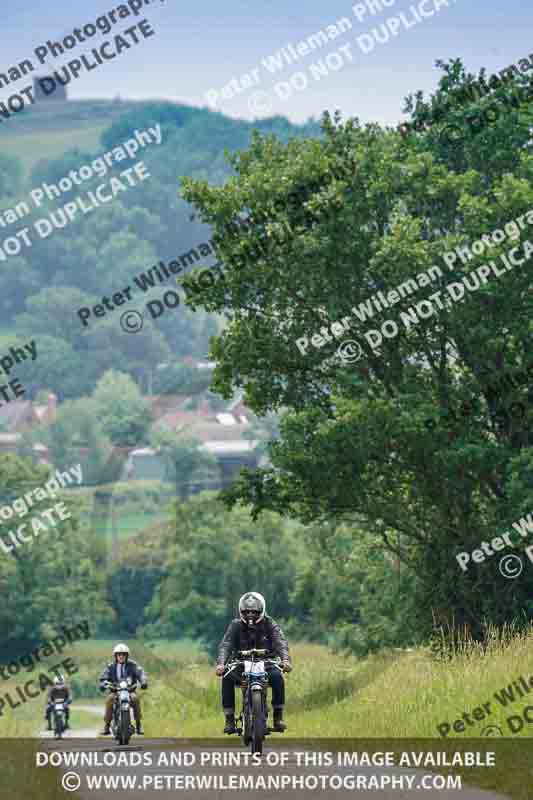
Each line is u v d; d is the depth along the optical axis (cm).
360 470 7825
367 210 8112
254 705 3534
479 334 7669
